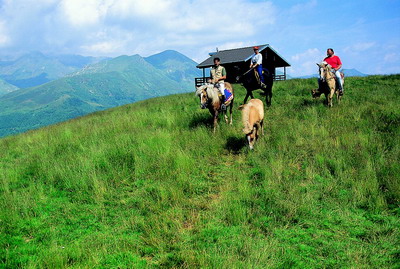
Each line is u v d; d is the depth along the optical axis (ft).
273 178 21.22
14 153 36.65
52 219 18.79
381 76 68.95
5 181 24.81
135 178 23.84
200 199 19.80
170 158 25.99
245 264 12.56
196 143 29.76
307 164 23.48
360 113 34.76
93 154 28.45
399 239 14.17
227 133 31.60
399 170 19.67
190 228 16.49
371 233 14.78
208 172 24.26
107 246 15.03
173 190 20.21
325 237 14.90
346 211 16.98
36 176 26.25
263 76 43.04
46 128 58.13
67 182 23.67
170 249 14.62
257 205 18.17
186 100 59.47
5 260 14.46
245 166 24.63
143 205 19.21
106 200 20.65
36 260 14.12
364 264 12.58
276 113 40.86
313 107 38.86
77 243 15.43
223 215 17.24
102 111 85.05
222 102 34.19
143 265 13.41
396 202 17.22
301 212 17.12
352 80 66.85
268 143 28.14
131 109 64.08
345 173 20.97
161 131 35.04
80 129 45.14
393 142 24.43
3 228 17.39
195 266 12.79
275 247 13.98
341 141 26.86
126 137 33.30
